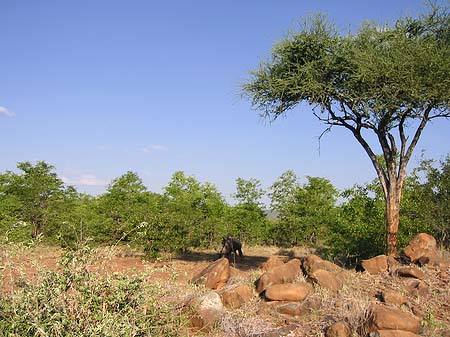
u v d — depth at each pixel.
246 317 6.99
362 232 13.09
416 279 8.72
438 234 13.91
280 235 21.12
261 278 8.60
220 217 18.92
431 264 9.56
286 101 12.93
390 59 11.34
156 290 5.58
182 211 15.91
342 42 12.27
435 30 12.27
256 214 20.14
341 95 12.12
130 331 4.89
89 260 5.28
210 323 6.51
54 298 4.85
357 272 9.91
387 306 6.76
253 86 12.85
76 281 5.09
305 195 21.06
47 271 5.19
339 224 13.82
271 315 7.27
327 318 6.76
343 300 7.25
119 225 14.49
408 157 12.19
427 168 14.41
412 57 11.09
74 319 4.74
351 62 11.60
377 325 6.05
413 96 10.95
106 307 5.02
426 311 7.25
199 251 18.34
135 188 16.27
